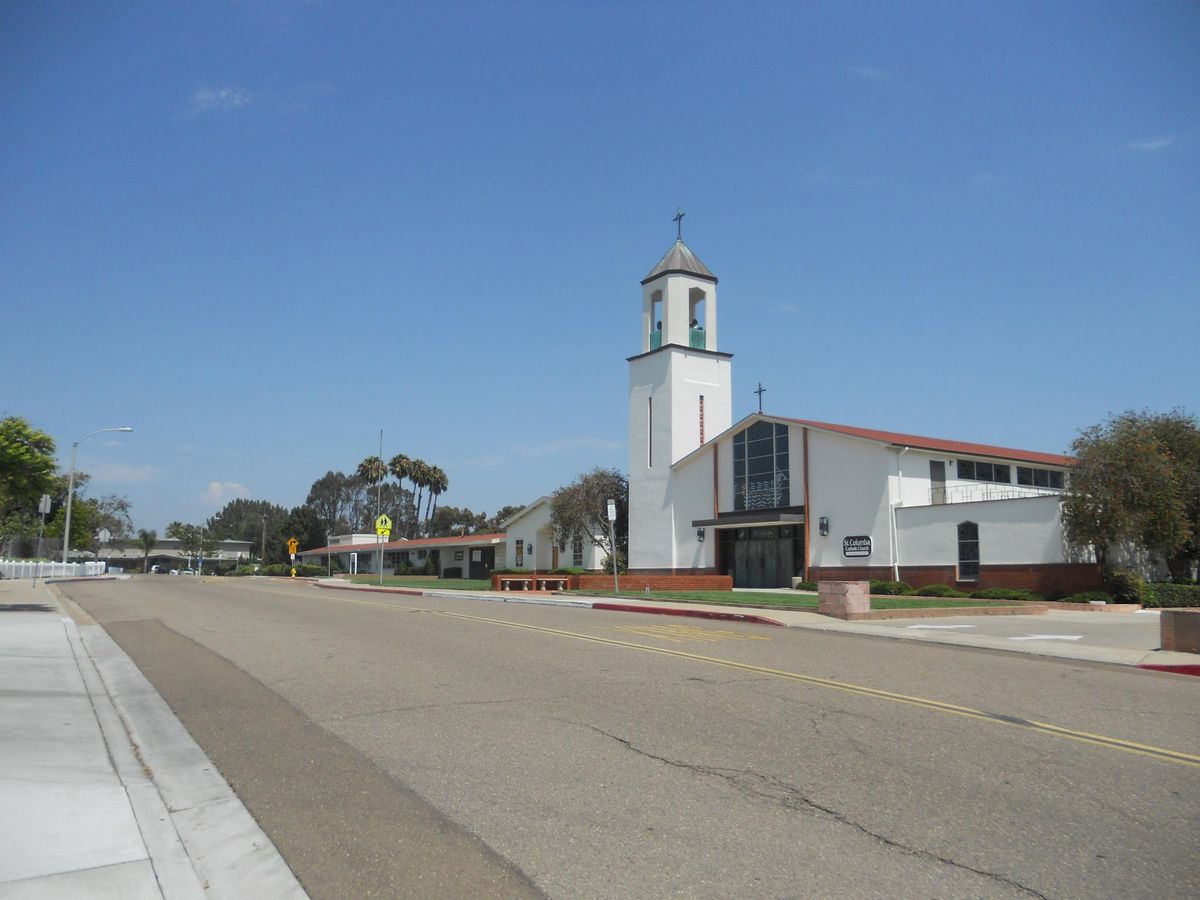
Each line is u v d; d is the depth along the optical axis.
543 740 7.93
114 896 4.70
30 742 7.92
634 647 14.16
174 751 7.86
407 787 6.59
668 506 42.94
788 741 7.92
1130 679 11.80
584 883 4.87
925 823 5.86
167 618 20.86
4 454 21.75
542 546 54.12
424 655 13.25
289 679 11.27
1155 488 27.53
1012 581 29.72
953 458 35.41
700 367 44.12
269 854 5.34
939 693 10.29
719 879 4.93
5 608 23.44
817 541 35.75
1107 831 5.75
